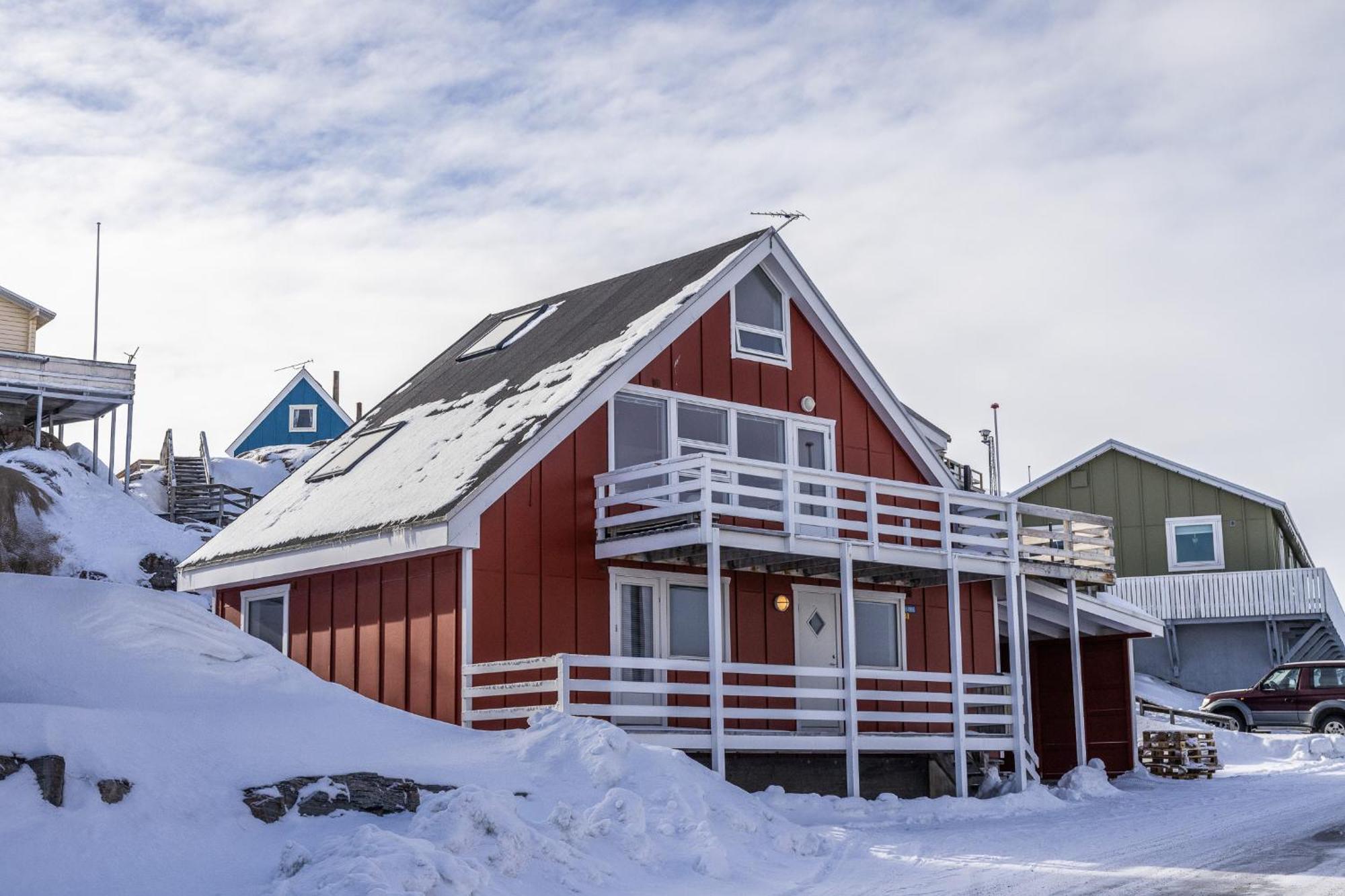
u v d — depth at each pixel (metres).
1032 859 12.86
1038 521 47.00
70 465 40.97
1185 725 31.91
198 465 50.81
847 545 19.06
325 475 22.69
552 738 14.03
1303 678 31.77
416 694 18.33
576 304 24.02
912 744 19.62
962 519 20.67
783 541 18.56
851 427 22.58
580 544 18.80
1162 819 16.22
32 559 35.56
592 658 16.41
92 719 11.05
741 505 20.53
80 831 9.95
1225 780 23.12
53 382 43.69
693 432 20.42
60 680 12.47
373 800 11.66
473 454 19.02
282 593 21.48
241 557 21.22
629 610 19.25
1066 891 10.87
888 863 12.80
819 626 21.56
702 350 20.64
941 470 23.47
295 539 20.09
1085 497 46.47
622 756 13.77
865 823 16.47
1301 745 27.78
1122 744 25.19
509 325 25.53
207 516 46.06
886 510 19.75
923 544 23.05
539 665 16.33
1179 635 43.38
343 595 20.16
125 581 36.06
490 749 13.92
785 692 18.31
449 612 17.92
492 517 18.00
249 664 14.06
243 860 10.30
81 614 13.57
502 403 20.62
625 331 20.38
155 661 13.39
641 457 19.72
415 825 10.89
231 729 12.17
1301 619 41.41
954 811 17.67
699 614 20.03
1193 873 11.59
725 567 20.31
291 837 10.88
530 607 18.17
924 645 22.95
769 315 21.75
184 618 14.27
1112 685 25.52
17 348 48.94
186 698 12.96
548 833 11.48
